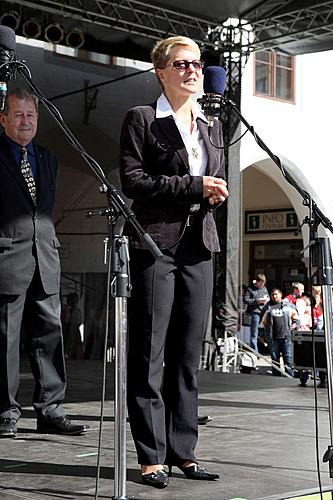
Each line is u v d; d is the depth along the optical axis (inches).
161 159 135.1
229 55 447.8
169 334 140.7
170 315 137.3
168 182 130.7
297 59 639.1
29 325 185.6
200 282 137.8
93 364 410.3
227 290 451.8
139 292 135.0
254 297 601.6
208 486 133.7
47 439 176.4
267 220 825.5
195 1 407.5
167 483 133.0
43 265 182.7
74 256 533.3
